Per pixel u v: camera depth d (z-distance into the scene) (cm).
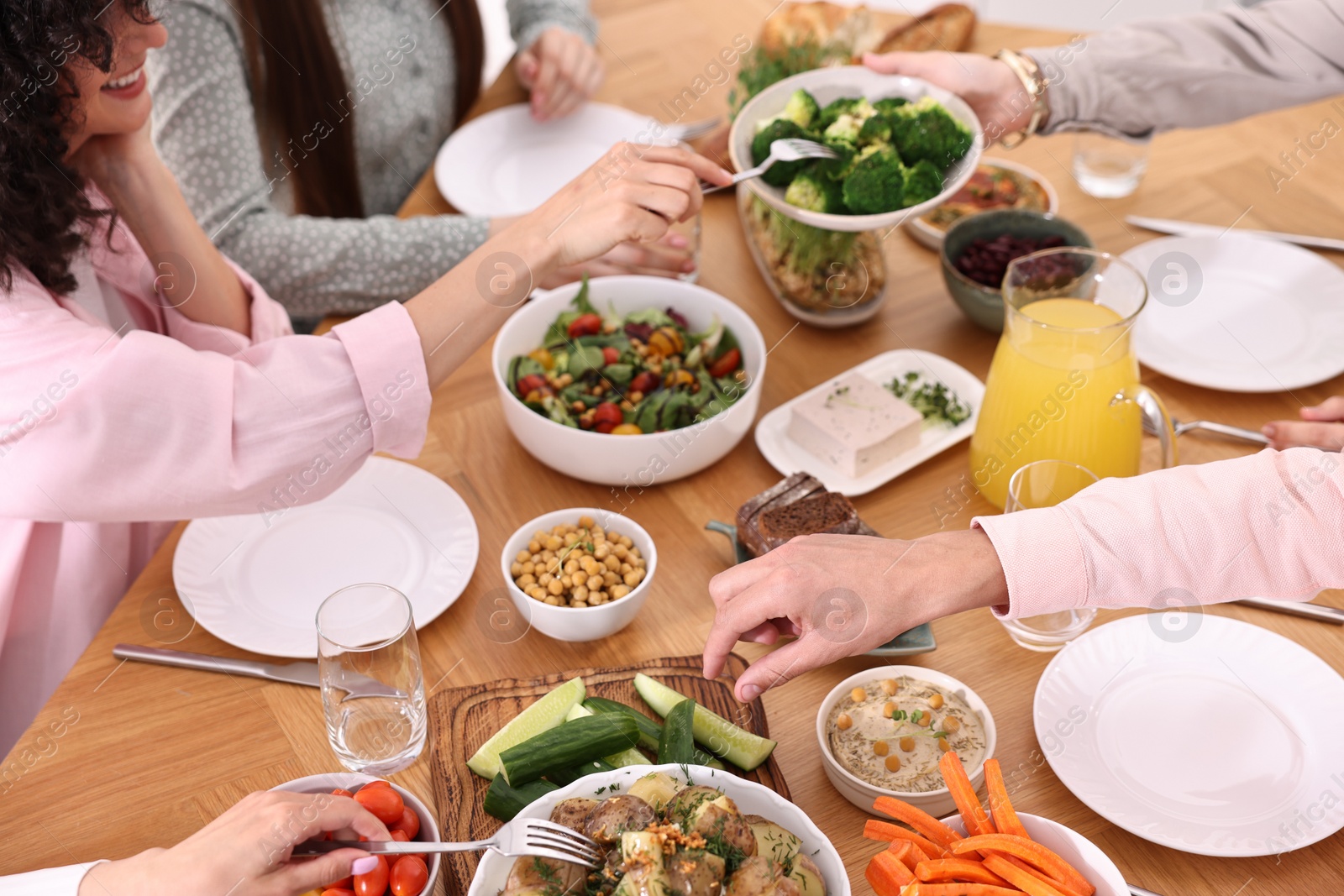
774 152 135
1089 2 307
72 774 103
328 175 190
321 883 83
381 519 129
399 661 97
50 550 133
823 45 185
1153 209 173
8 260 111
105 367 106
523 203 186
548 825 80
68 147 115
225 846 82
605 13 242
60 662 136
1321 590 113
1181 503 101
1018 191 173
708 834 75
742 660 111
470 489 135
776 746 104
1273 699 103
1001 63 158
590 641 116
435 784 100
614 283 148
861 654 105
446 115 216
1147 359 144
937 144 135
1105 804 94
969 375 146
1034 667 111
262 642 114
